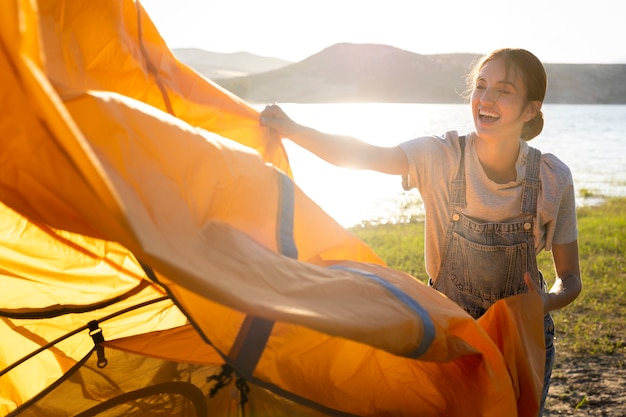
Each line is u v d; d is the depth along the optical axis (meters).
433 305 2.32
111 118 1.92
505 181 2.82
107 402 2.78
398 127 57.66
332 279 2.10
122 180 1.83
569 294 2.79
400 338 2.06
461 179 2.80
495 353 2.37
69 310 2.89
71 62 2.30
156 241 1.72
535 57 2.78
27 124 1.61
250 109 2.90
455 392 2.45
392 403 2.48
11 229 2.47
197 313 2.16
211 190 2.12
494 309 2.64
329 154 2.87
